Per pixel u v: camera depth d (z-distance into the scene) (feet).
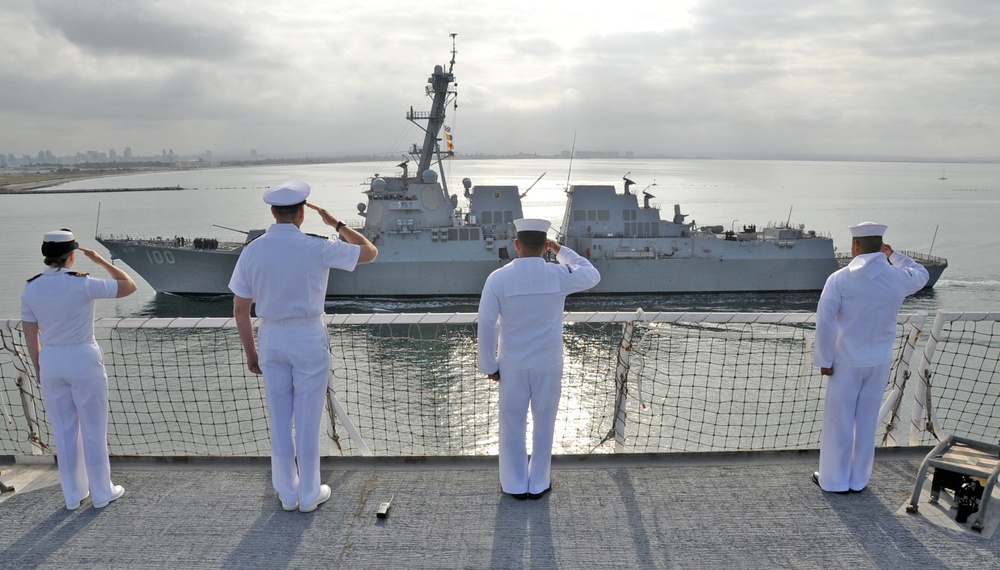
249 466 17.62
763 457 17.70
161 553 13.60
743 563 13.07
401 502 15.57
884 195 643.04
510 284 14.61
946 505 15.23
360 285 130.62
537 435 15.52
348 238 15.66
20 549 13.78
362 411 57.16
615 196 138.51
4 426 41.52
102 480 15.47
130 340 83.35
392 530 14.34
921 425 18.56
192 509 15.38
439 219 132.67
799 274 136.36
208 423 51.24
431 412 57.52
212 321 18.43
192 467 17.57
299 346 14.56
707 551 13.48
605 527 14.40
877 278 15.03
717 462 17.53
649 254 134.82
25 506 15.64
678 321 17.67
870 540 13.83
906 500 15.51
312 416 14.90
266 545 13.82
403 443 50.72
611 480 16.58
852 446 15.79
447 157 134.51
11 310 129.49
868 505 15.28
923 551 13.41
